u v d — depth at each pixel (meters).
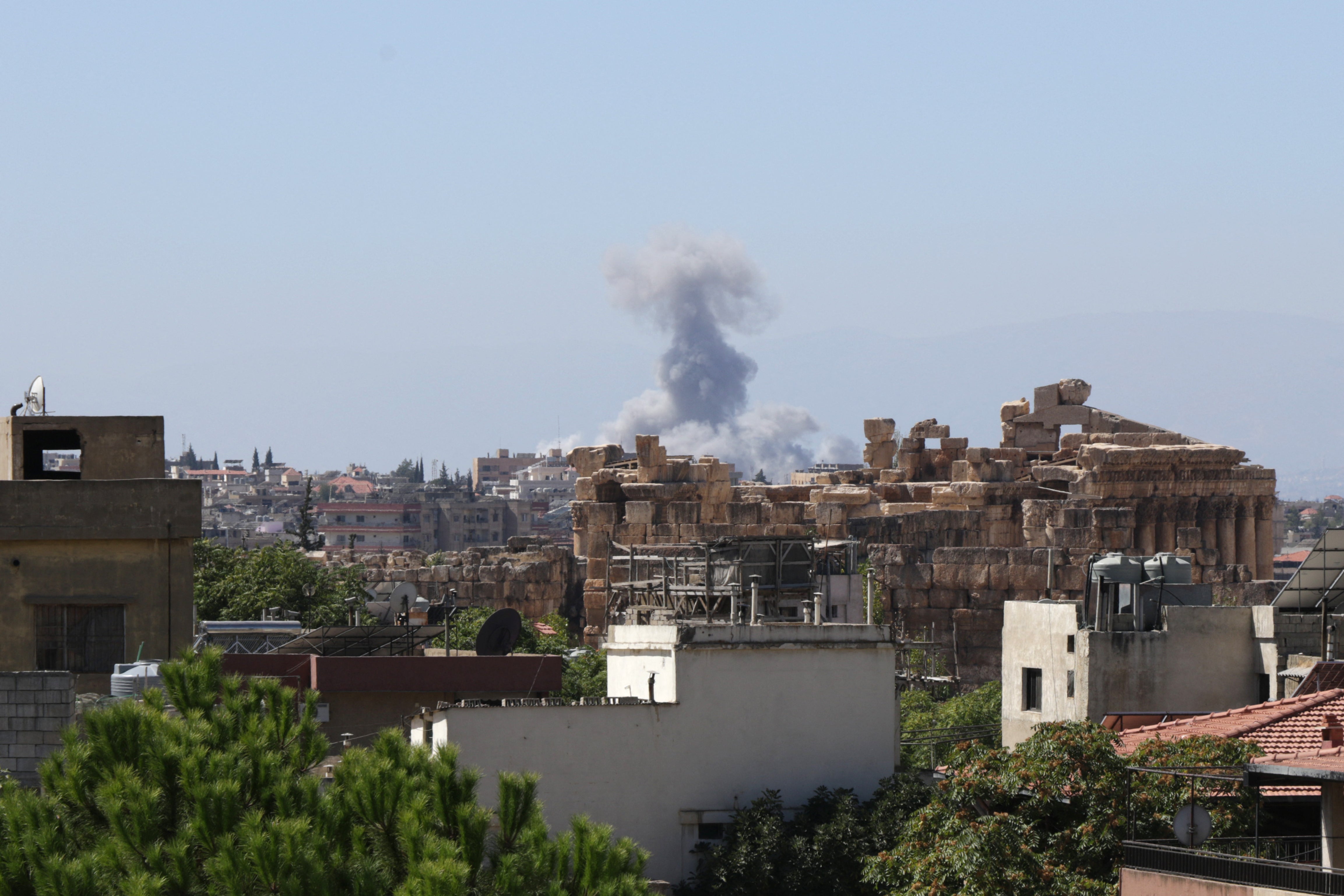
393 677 184.50
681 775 161.75
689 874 160.00
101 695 154.25
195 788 102.44
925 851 135.88
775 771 163.75
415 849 99.94
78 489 167.38
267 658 185.75
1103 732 136.00
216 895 96.75
